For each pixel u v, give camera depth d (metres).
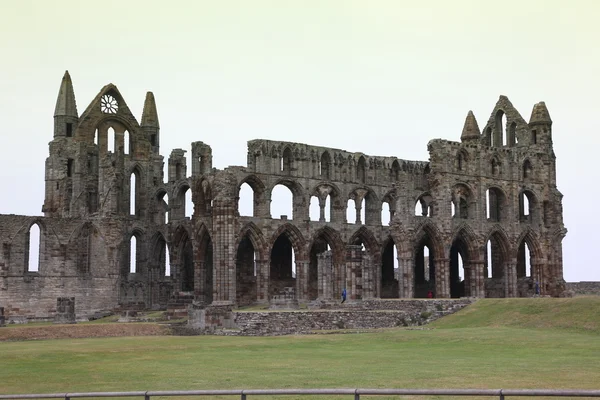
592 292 134.00
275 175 120.69
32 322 103.62
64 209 128.12
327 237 125.75
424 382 38.84
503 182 132.00
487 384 37.69
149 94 140.38
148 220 130.62
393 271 141.38
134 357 54.34
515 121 139.88
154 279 128.25
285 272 131.50
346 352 57.16
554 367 44.62
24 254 106.75
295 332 81.94
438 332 70.75
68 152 129.50
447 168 124.88
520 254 141.62
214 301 111.06
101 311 113.31
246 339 71.06
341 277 125.81
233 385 39.16
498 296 135.50
